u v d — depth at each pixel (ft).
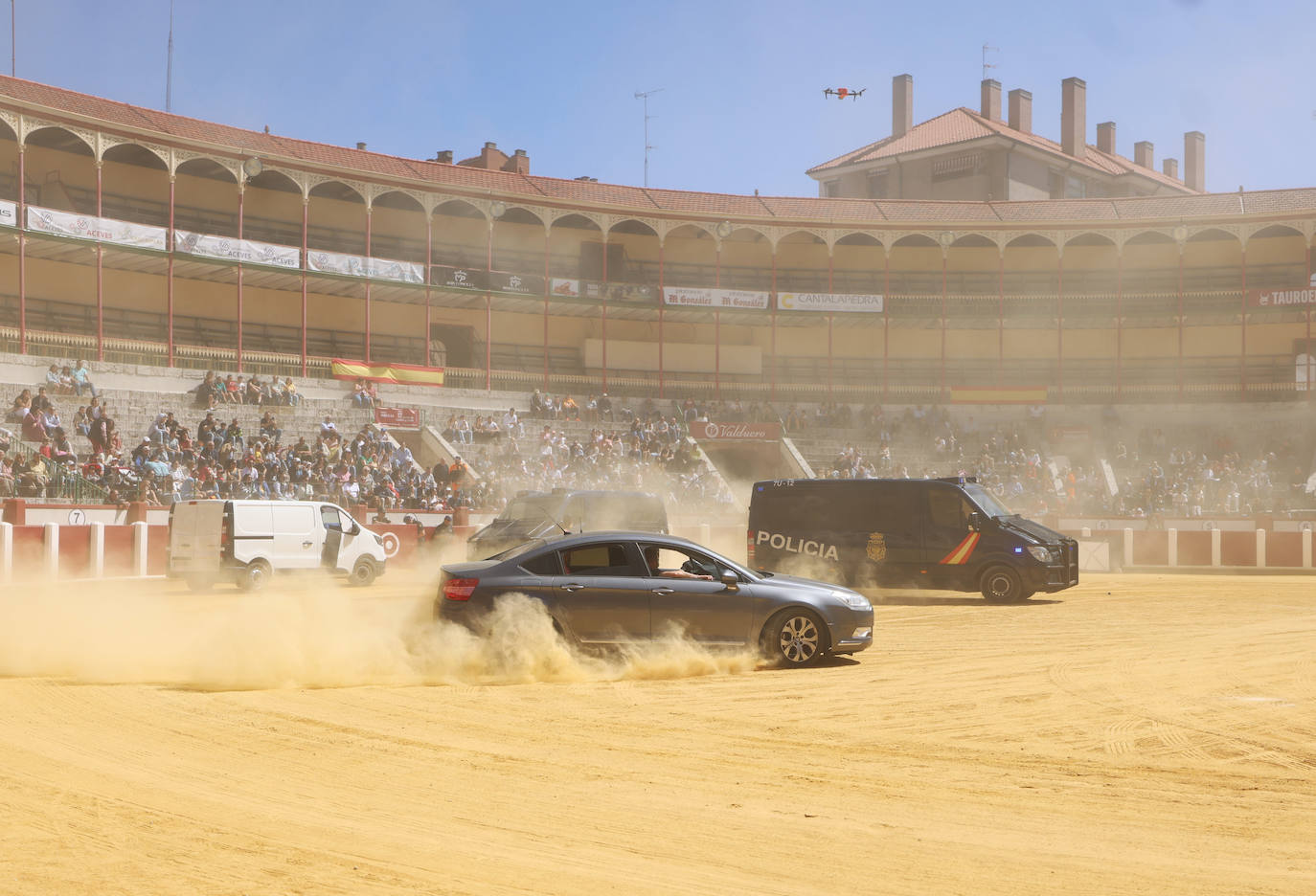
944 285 193.77
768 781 25.30
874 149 261.65
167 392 139.74
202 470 114.42
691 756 27.81
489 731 30.71
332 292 181.88
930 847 20.34
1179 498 153.17
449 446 150.20
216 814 21.95
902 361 209.15
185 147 152.15
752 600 42.42
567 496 77.20
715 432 175.52
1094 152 269.44
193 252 150.82
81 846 19.61
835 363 208.54
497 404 172.76
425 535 117.70
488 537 75.05
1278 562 124.77
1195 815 22.71
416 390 165.58
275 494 115.85
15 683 37.70
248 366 154.10
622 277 200.64
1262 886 18.30
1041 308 199.72
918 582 74.95
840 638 43.09
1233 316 194.08
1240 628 58.18
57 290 157.99
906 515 75.61
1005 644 50.88
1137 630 57.21
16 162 153.69
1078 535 132.36
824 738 30.04
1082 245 205.36
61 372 128.88
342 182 166.20
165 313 168.35
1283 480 163.12
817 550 77.25
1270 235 198.90
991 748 28.91
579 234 199.31
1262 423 182.09
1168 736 30.35
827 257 208.74
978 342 208.95
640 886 17.95
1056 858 19.76
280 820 21.57
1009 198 238.68
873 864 19.27
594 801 23.40
